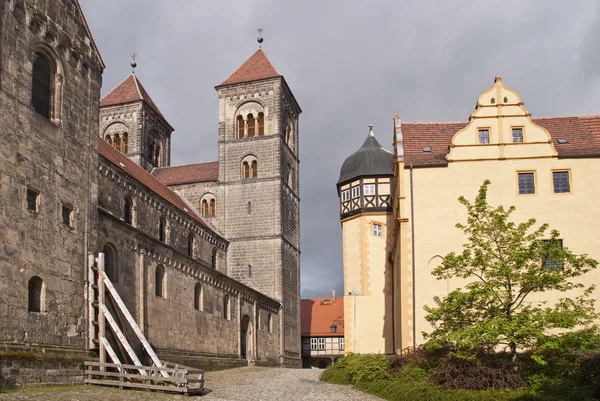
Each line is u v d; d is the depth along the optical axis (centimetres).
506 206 3825
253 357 6334
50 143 3095
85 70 3488
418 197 3856
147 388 2962
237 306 6000
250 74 7988
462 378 2750
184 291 4847
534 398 2409
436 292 3719
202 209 7725
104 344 3244
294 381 3891
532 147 3888
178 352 4625
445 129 4266
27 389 2611
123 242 3956
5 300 2656
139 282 4138
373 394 3102
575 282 3662
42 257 2938
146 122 8069
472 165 3891
